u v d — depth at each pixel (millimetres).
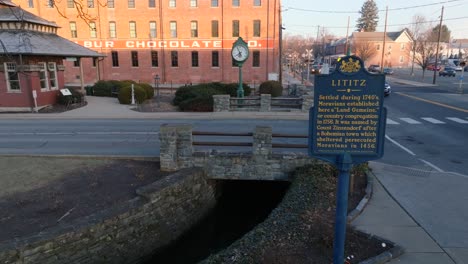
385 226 6738
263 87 29703
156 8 43500
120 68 45375
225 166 10258
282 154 10094
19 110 22344
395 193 8406
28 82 21969
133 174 10055
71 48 25906
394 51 90375
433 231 6547
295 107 22344
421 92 34594
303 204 7434
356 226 6730
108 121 19219
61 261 6664
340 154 4762
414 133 16047
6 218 7602
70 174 10070
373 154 4719
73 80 46156
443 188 8758
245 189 12219
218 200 11180
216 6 42719
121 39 44562
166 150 10156
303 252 5711
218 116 20344
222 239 9570
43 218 7617
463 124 18078
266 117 20000
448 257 5691
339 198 4891
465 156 12141
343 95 4609
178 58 44531
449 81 49938
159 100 27984
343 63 4547
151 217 8250
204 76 44531
